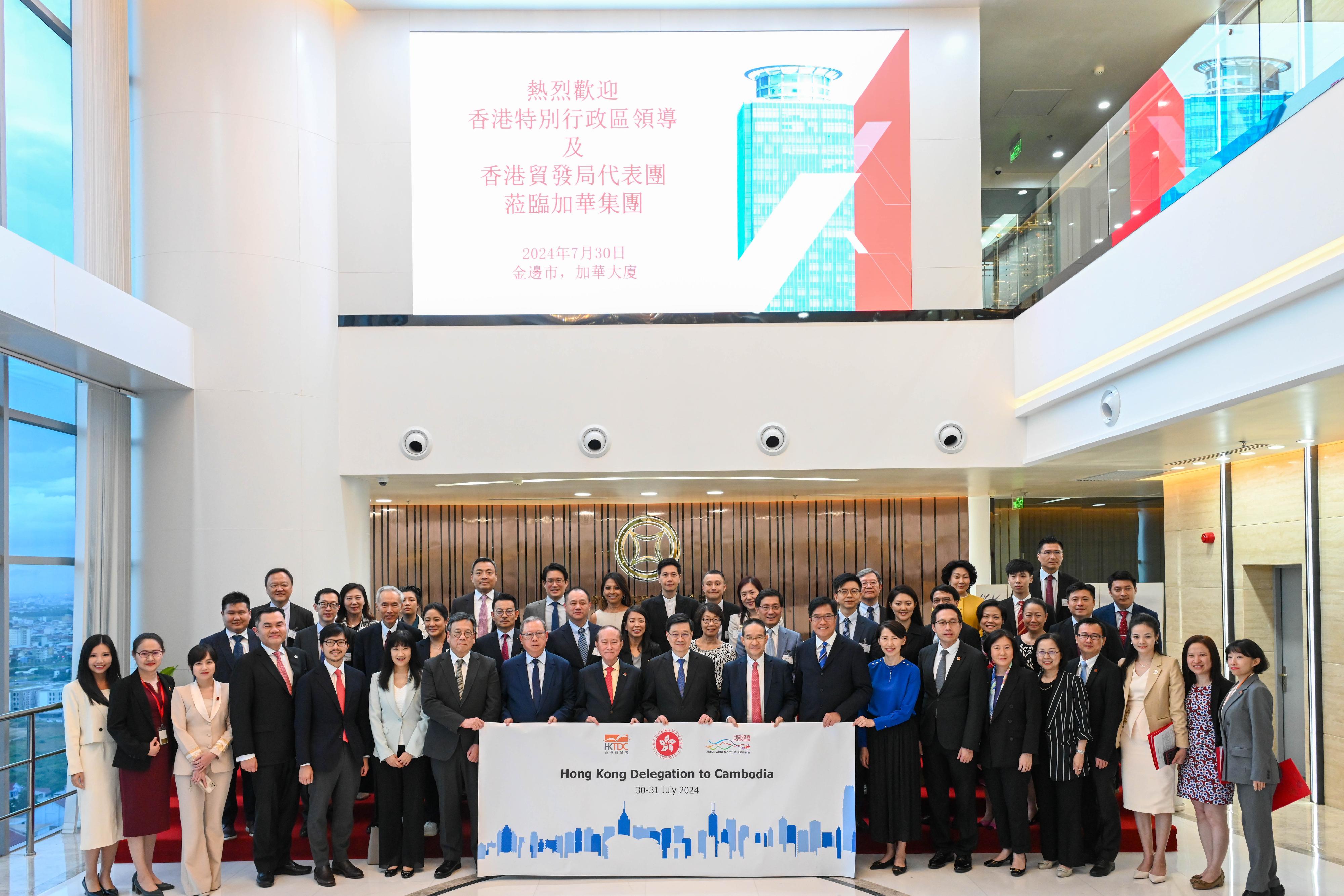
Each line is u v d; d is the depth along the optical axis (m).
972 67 10.39
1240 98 6.34
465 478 10.16
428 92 10.24
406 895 6.33
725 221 10.24
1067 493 13.70
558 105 10.27
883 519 14.16
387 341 9.92
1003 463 9.99
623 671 6.83
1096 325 8.30
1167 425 7.54
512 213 10.20
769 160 10.29
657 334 9.95
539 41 10.30
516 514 13.94
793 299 10.20
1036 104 13.38
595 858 6.54
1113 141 8.20
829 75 10.36
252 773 6.71
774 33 10.35
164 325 8.55
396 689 6.79
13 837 7.69
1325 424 7.50
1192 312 6.85
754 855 6.53
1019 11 10.80
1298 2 5.68
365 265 10.11
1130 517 16.50
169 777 6.44
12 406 7.98
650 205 10.23
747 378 9.93
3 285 6.16
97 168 9.02
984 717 6.70
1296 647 10.00
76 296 7.07
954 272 10.23
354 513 10.16
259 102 9.50
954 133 10.34
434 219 10.16
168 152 9.33
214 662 6.55
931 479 11.24
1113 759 6.63
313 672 6.66
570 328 9.94
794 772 6.56
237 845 7.22
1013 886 6.47
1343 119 5.25
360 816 7.59
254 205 9.40
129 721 6.30
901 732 6.71
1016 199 10.56
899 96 10.36
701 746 6.58
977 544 14.12
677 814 6.55
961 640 7.15
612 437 9.88
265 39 9.57
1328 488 8.95
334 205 10.07
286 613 7.99
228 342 9.26
